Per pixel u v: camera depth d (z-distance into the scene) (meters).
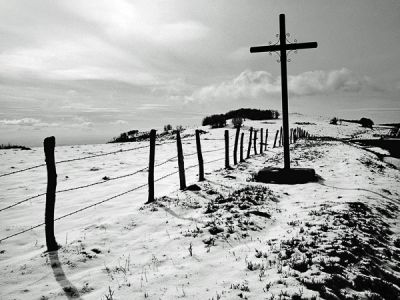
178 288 4.80
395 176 16.70
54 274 5.27
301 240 6.37
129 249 6.30
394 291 4.91
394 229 7.98
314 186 12.22
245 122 100.44
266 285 4.80
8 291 4.76
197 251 6.16
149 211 8.48
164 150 33.44
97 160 24.78
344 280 4.95
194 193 10.17
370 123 110.56
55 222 8.66
